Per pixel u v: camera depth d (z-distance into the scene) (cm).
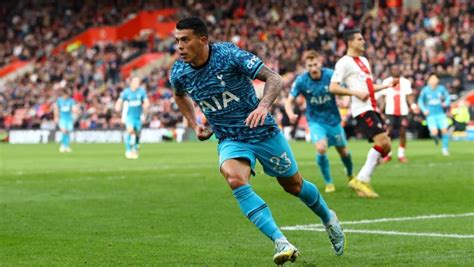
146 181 1964
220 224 1205
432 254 920
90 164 2683
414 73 4738
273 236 815
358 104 1559
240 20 6288
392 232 1098
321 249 973
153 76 5775
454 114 4350
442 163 2470
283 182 897
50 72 6494
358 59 1566
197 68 850
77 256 947
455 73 4784
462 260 880
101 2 7375
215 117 866
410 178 1958
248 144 863
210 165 2558
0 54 7206
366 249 965
